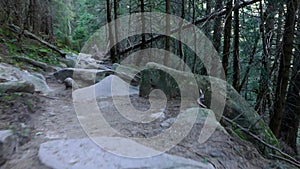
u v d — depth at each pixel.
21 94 3.89
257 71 6.18
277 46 5.31
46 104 4.07
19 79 4.69
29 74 5.36
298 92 6.52
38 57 8.02
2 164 2.12
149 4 9.81
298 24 5.20
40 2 13.16
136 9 11.12
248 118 3.90
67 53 11.10
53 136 2.77
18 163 2.14
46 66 7.08
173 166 2.18
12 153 2.29
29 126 2.98
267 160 3.28
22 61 6.69
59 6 16.91
